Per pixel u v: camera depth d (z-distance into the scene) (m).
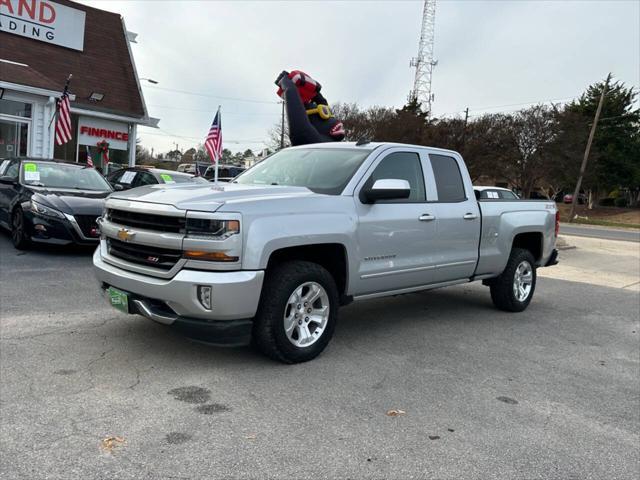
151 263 4.27
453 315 6.88
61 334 4.94
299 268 4.48
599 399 4.30
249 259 4.08
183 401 3.71
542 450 3.37
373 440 3.35
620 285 10.69
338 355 4.94
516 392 4.33
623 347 5.93
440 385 4.37
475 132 44.38
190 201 4.16
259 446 3.18
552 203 7.77
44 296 6.23
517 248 7.26
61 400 3.61
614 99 51.81
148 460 2.95
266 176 5.66
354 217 4.87
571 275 11.73
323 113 13.65
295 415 3.62
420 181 5.73
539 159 45.38
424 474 3.00
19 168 9.75
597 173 51.25
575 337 6.21
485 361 5.08
